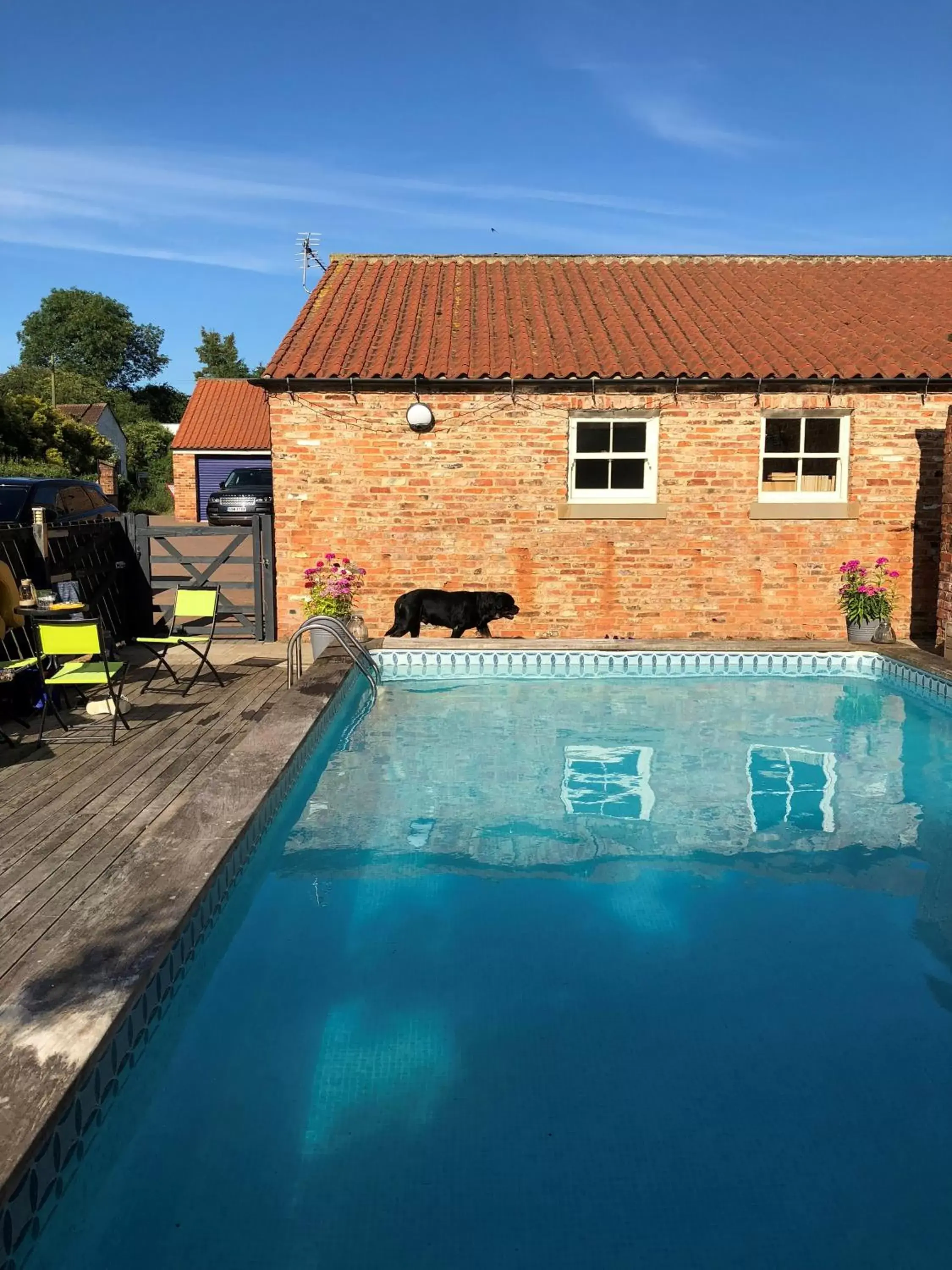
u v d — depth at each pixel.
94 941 3.19
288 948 3.93
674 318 11.82
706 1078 3.10
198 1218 2.45
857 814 5.59
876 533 10.62
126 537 10.55
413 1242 2.38
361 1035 3.30
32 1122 2.23
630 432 10.70
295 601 10.67
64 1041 2.58
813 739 7.14
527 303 12.32
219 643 10.46
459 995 3.59
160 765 5.71
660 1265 2.33
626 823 5.40
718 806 5.71
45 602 7.61
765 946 4.02
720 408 10.38
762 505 10.51
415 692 8.45
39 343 73.50
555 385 10.26
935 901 4.45
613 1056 3.22
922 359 10.51
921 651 9.09
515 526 10.57
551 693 8.45
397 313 11.93
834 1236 2.45
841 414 10.43
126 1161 2.64
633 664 9.26
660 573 10.66
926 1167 2.70
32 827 4.59
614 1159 2.71
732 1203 2.56
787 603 10.74
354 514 10.52
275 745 5.61
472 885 4.58
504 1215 2.50
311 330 11.30
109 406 47.56
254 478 24.06
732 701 8.20
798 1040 3.34
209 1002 3.50
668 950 3.97
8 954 3.19
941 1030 3.40
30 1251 2.21
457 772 6.29
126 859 4.16
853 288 12.82
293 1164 2.66
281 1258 2.33
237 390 35.56
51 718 6.96
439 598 9.85
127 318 76.44
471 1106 2.93
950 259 13.88
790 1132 2.85
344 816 5.47
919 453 10.48
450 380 10.10
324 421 10.35
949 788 6.07
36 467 30.89
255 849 4.59
